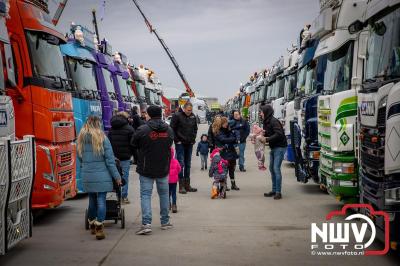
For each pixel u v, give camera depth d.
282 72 19.33
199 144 17.11
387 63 6.34
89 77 12.64
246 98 34.22
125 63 21.23
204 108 68.19
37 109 8.35
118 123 10.40
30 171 6.77
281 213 9.26
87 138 7.52
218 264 6.14
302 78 12.96
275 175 10.91
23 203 6.69
